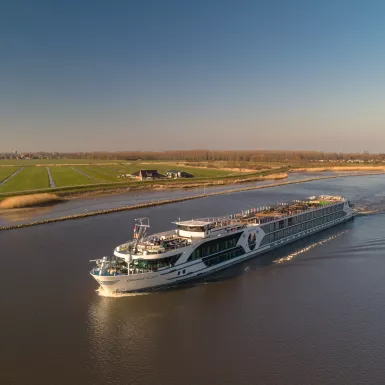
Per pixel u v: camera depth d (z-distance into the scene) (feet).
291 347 146.61
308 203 353.72
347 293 192.75
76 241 288.71
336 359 139.33
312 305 179.83
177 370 133.59
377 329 158.51
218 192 592.60
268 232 262.26
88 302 182.09
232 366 135.64
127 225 348.59
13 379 128.98
